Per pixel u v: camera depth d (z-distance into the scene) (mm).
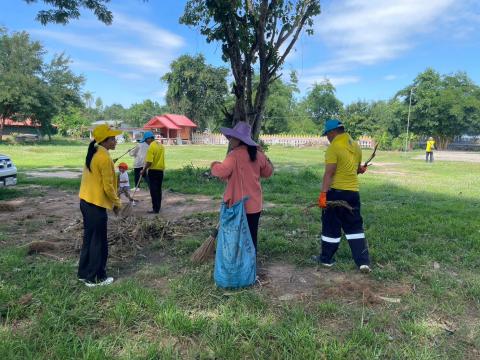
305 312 3984
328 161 5020
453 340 3547
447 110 50375
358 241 5117
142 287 4484
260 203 4703
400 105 55250
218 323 3691
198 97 61844
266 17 11695
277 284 4711
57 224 7527
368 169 21047
